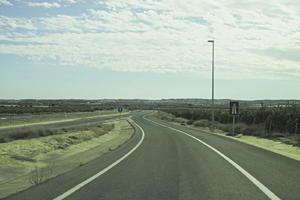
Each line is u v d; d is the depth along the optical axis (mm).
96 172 12758
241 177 11547
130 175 12016
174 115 100438
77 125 48188
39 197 8828
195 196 8875
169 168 13562
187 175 11953
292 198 8688
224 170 13008
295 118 32625
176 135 34281
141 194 9102
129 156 17781
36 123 53094
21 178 13250
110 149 22297
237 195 8984
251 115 44062
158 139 29391
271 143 27203
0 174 14539
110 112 127812
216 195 8984
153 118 89562
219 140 27938
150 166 14133
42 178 11938
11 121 52531
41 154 21062
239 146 22812
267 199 8578
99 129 43344
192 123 62531
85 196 8914
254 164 14562
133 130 45719
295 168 13477
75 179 11375
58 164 17141
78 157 20203
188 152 19359
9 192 10477
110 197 8789
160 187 9977
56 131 34031
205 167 13773
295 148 23578
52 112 97250
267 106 41938
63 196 8922
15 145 22406
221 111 59125
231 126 42125
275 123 35219
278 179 11195
